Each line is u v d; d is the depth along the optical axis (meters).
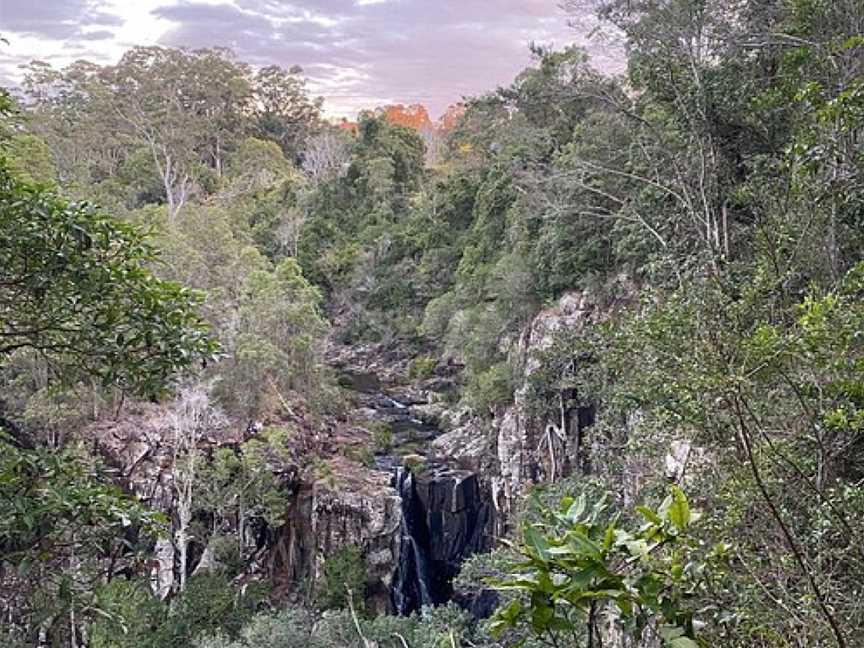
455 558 20.12
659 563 2.33
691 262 9.05
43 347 4.49
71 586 4.23
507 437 18.92
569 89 15.27
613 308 17.05
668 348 6.03
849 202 6.33
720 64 11.52
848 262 6.84
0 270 4.10
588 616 2.15
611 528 2.03
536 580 2.05
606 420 10.36
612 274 17.72
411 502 20.09
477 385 21.59
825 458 4.59
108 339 4.42
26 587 4.31
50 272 4.09
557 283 19.58
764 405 4.54
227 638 13.08
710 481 6.00
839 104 5.01
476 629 12.16
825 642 3.47
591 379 12.20
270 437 18.41
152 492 17.30
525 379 17.98
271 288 21.31
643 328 6.61
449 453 22.28
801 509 4.58
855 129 5.71
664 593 2.22
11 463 4.08
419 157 44.22
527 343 20.19
